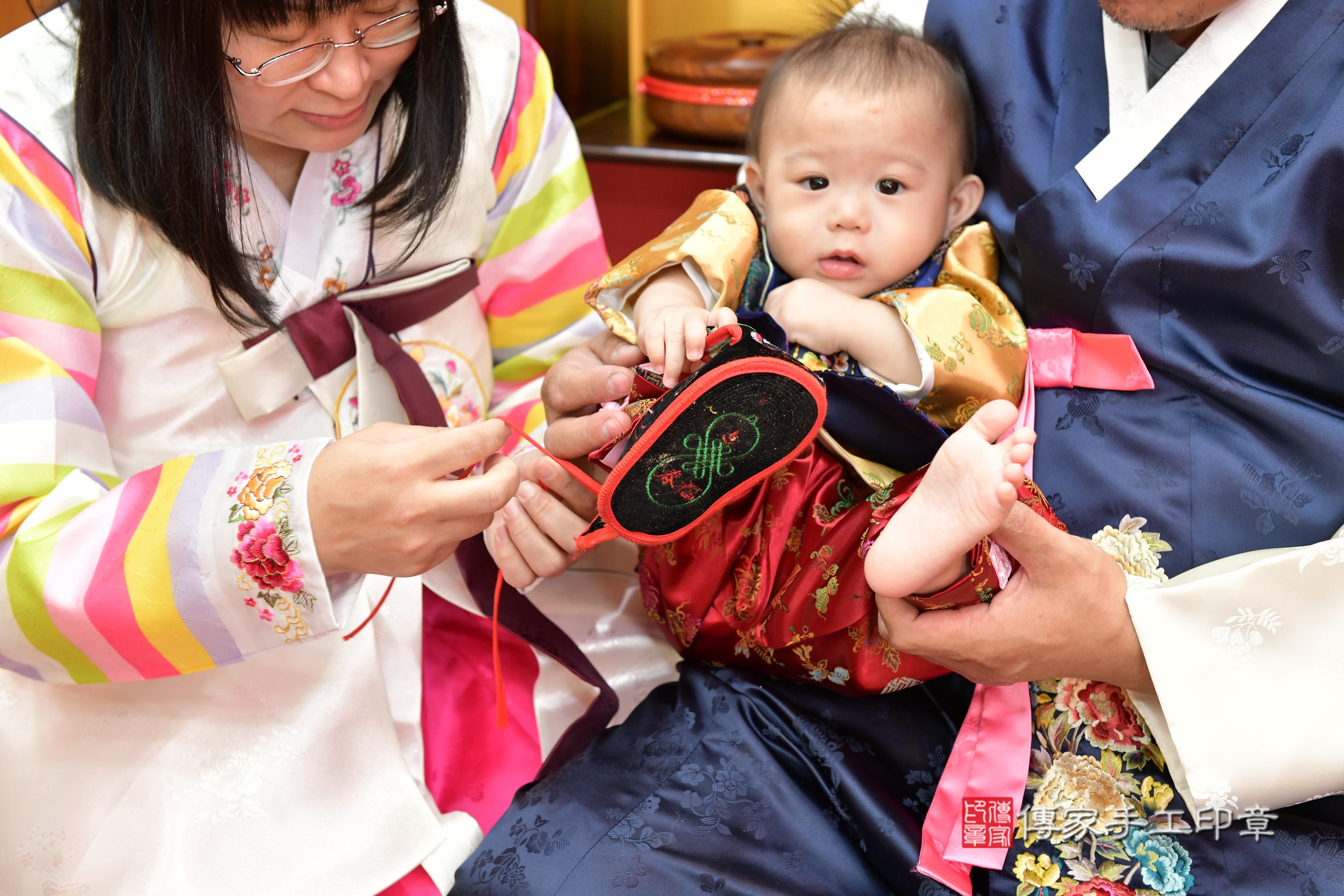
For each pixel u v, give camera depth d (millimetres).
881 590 837
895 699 1050
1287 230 925
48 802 968
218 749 994
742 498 1044
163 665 936
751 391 857
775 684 1063
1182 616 887
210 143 913
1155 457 993
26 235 938
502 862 939
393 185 1071
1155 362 1002
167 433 1091
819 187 1137
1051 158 1091
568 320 1361
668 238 1103
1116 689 953
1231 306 968
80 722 994
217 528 873
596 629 1240
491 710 1168
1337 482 927
